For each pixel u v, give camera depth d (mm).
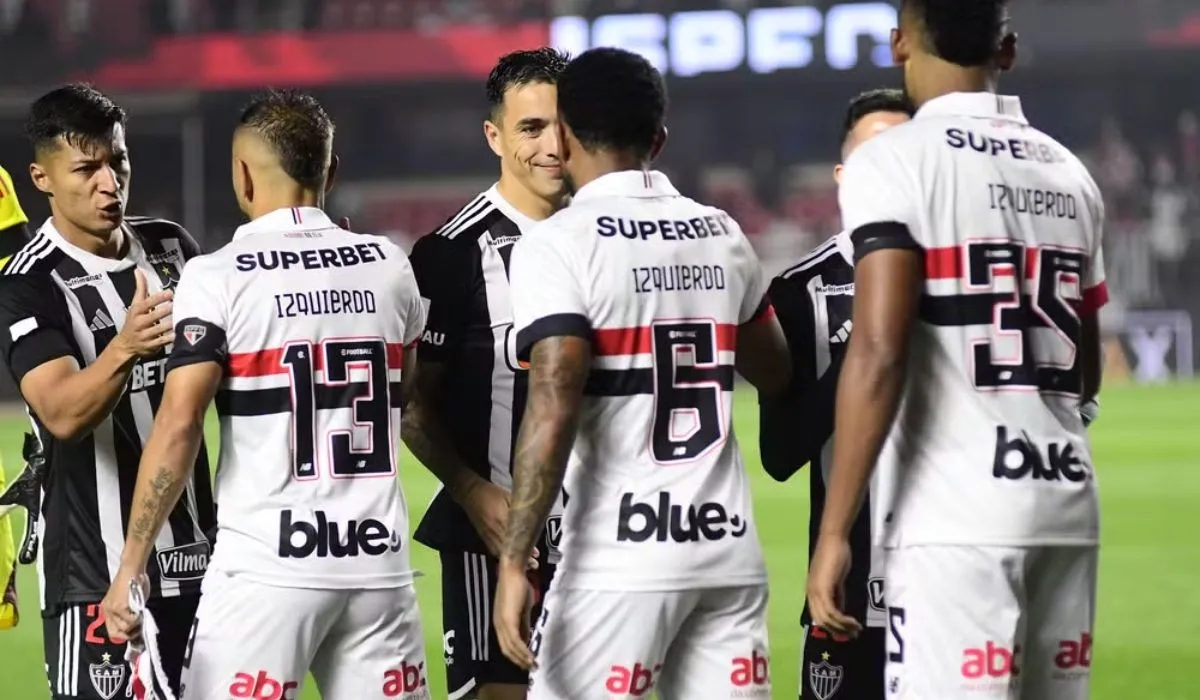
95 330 16359
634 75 13844
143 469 14148
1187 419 75938
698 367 13703
